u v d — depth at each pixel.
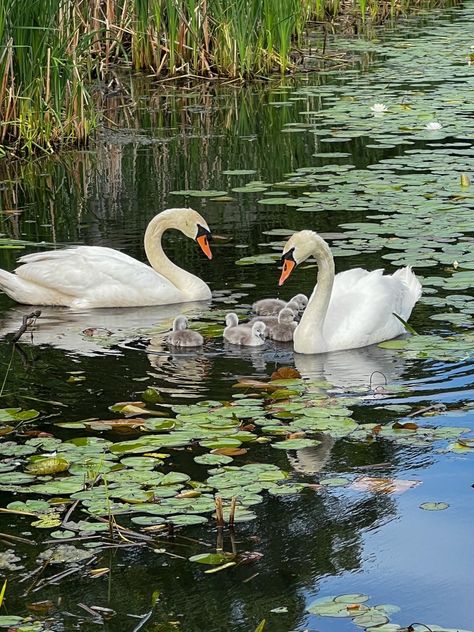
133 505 7.65
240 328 10.99
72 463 8.30
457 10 34.66
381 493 7.90
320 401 9.38
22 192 16.73
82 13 23.09
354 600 6.67
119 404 9.35
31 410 9.34
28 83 18.70
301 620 6.50
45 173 17.83
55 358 10.64
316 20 31.88
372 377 9.95
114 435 8.80
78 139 19.64
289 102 22.31
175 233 14.63
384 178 16.33
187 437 8.66
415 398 9.42
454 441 8.62
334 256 12.98
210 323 11.54
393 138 18.88
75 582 6.92
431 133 19.03
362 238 13.64
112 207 15.70
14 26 18.12
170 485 7.94
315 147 18.72
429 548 7.25
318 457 8.42
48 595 6.79
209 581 6.91
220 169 17.56
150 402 9.45
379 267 12.61
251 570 7.03
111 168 17.97
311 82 24.38
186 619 6.55
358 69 25.61
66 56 19.22
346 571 7.00
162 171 17.64
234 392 9.66
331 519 7.59
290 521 7.57
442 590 6.79
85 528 7.45
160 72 25.08
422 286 12.05
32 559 7.16
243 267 13.13
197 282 12.48
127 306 12.31
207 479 8.03
